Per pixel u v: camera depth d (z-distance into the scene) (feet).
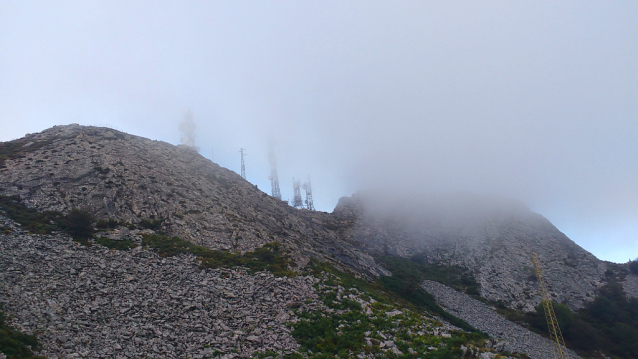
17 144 235.20
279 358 117.70
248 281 169.68
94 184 209.26
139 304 125.80
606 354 242.78
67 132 265.75
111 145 263.90
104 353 96.32
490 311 291.79
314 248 280.92
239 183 321.11
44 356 87.15
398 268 350.02
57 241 149.89
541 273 335.26
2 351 82.38
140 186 226.99
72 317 106.73
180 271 159.63
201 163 315.17
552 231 397.60
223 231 222.07
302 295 173.37
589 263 345.51
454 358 136.67
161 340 110.73
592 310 291.58
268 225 273.95
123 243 168.04
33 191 185.47
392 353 134.00
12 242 136.98
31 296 109.29
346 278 227.81
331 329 147.13
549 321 269.23
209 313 135.44
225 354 113.80
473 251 386.11
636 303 288.92
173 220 212.43
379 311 176.35
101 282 131.23
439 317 246.47
